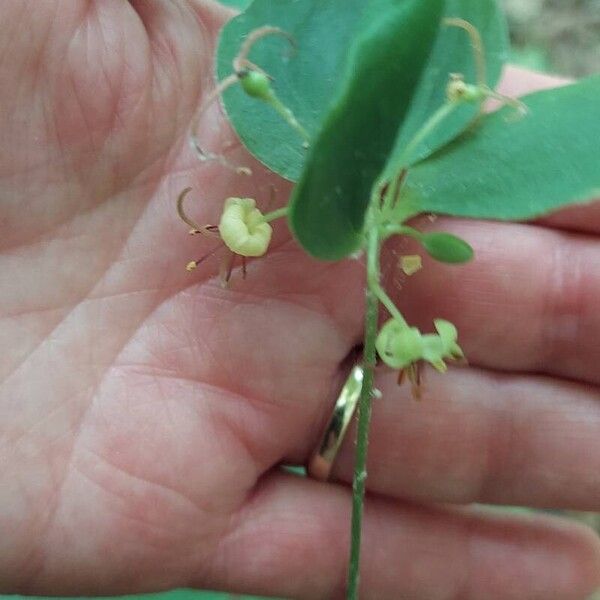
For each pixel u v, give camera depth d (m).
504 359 0.10
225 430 0.10
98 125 0.09
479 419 0.10
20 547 0.10
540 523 0.11
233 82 0.08
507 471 0.11
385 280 0.10
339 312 0.10
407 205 0.08
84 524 0.10
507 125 0.08
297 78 0.08
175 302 0.10
